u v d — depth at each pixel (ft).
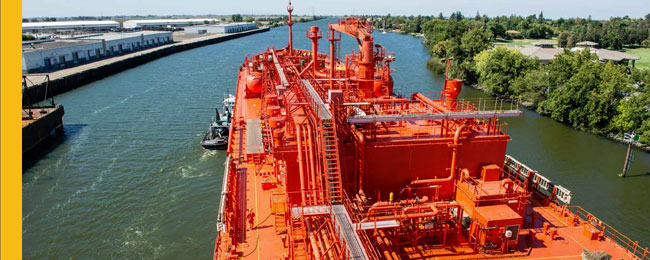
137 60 441.68
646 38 595.06
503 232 69.51
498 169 81.25
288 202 72.02
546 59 351.67
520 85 266.77
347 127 83.30
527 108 262.88
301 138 81.87
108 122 226.17
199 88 312.71
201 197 143.95
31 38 475.31
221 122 200.85
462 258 69.77
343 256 57.67
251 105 151.64
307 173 79.56
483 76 310.04
